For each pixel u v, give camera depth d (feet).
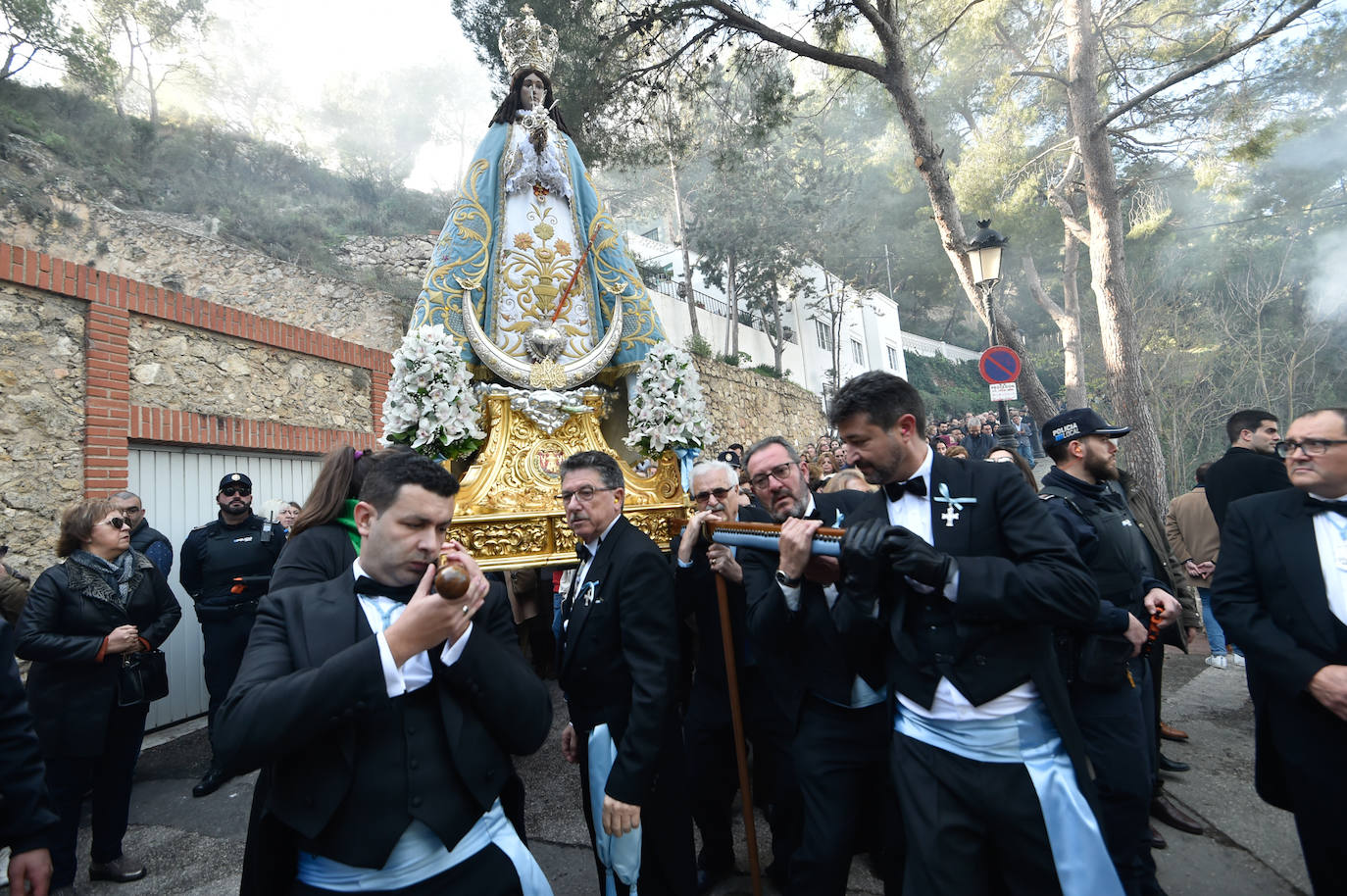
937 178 28.86
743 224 73.97
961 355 135.74
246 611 17.04
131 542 15.88
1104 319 33.24
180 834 12.99
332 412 25.36
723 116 32.14
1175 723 16.35
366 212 66.18
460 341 14.40
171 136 53.01
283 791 5.27
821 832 7.92
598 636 8.77
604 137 30.66
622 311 16.12
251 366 22.26
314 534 7.79
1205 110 37.27
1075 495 11.05
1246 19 33.68
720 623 10.91
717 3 27.20
